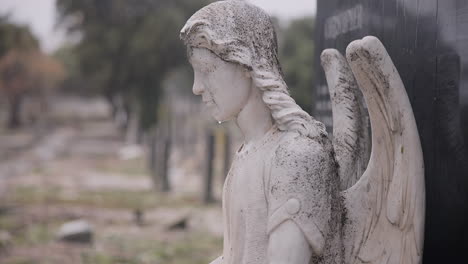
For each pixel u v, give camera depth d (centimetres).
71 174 1817
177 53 2583
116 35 2656
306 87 2062
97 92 3045
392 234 189
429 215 207
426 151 209
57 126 4194
